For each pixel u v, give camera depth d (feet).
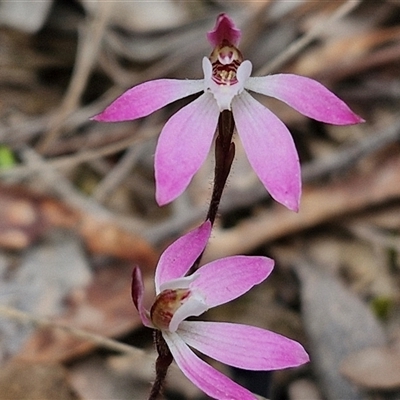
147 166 0.69
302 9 0.75
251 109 0.40
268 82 0.40
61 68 0.76
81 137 0.70
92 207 0.65
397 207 0.64
